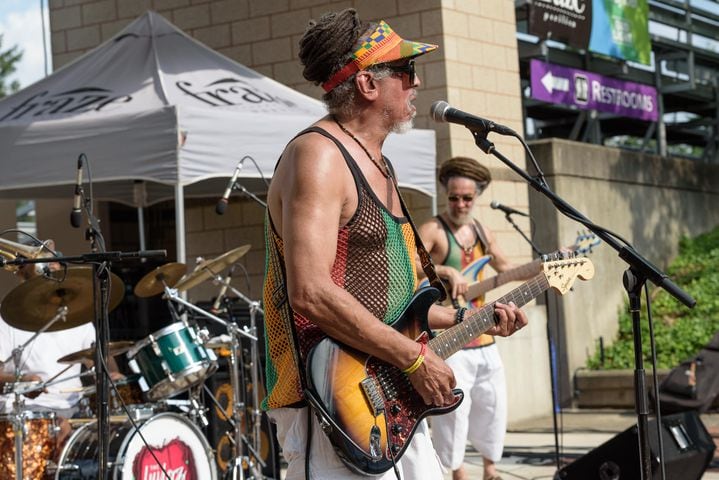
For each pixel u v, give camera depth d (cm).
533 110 1264
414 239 292
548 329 564
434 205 774
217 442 604
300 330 270
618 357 959
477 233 550
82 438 495
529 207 940
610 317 998
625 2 1101
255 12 911
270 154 663
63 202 938
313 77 283
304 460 271
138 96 690
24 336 554
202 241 930
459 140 843
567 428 825
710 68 1430
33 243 507
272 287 279
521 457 700
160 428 499
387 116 281
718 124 1470
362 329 259
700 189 1216
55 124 652
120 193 873
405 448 273
